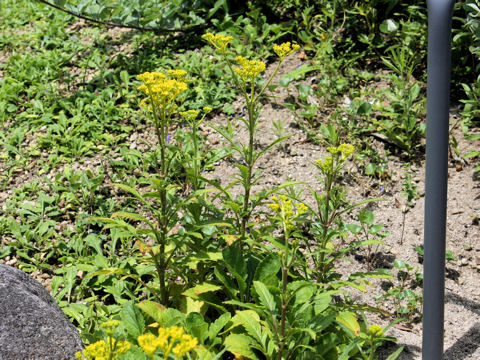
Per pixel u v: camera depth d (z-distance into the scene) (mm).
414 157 1453
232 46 1836
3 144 1497
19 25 2137
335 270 1195
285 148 1489
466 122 1484
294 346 859
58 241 1261
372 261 1209
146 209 1331
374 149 1477
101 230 1265
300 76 1694
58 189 1345
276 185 1393
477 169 1343
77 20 2080
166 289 996
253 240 977
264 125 1561
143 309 881
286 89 1668
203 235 1033
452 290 1147
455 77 1597
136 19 1855
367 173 1379
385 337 918
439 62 793
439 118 806
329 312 935
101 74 1699
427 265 851
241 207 980
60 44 1934
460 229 1266
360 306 977
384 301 1127
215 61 1771
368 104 1490
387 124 1476
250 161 985
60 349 844
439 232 834
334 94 1614
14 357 803
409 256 1222
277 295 923
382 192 1370
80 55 1882
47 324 861
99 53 1868
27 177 1423
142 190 1368
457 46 1573
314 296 955
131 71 1766
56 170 1434
